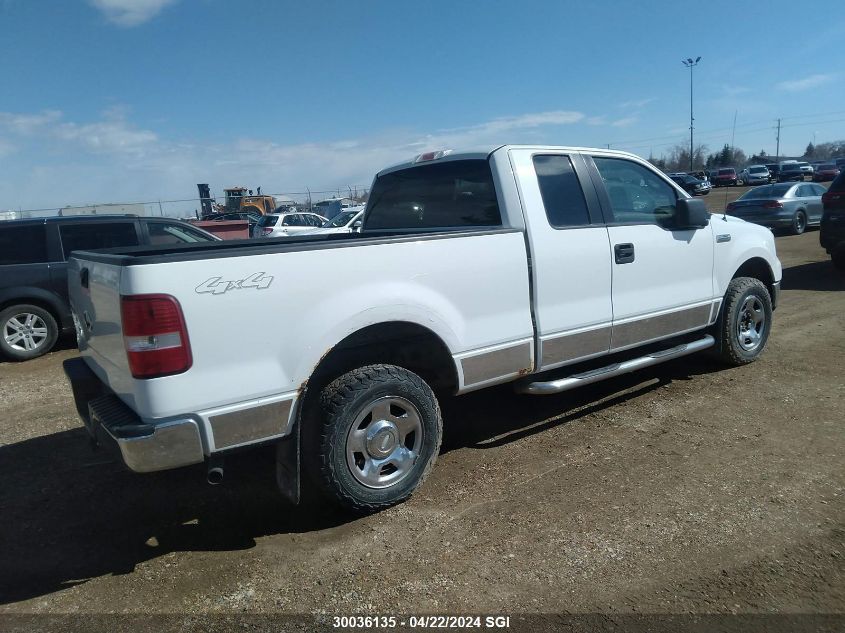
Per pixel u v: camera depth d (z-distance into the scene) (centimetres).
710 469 385
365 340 354
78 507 379
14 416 560
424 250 355
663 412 483
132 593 291
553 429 464
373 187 555
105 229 844
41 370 740
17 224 795
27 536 346
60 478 422
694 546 306
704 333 565
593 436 446
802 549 300
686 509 340
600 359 494
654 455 409
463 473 398
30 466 444
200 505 376
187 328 283
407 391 350
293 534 338
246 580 297
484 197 430
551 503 354
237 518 358
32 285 788
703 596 269
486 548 313
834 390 509
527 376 431
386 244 339
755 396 505
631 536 317
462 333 374
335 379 338
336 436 329
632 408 496
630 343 473
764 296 582
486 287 383
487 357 388
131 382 287
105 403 321
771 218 1714
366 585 289
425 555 310
